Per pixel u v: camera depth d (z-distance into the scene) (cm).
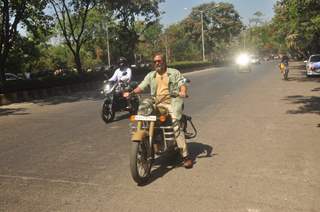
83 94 2439
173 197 544
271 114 1233
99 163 727
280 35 6756
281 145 823
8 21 2352
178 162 717
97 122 1214
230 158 734
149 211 498
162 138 657
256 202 518
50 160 758
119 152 809
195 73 4697
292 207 501
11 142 948
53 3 3038
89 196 556
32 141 951
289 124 1056
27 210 512
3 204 534
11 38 2445
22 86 2214
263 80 2784
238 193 552
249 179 610
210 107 1441
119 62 1278
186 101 1650
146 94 2012
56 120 1295
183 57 8681
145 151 618
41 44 5509
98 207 515
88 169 689
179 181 611
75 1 3078
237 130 998
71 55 7181
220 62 7656
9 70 4622
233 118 1181
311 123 1060
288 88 2092
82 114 1420
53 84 2500
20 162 750
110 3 3256
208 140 892
